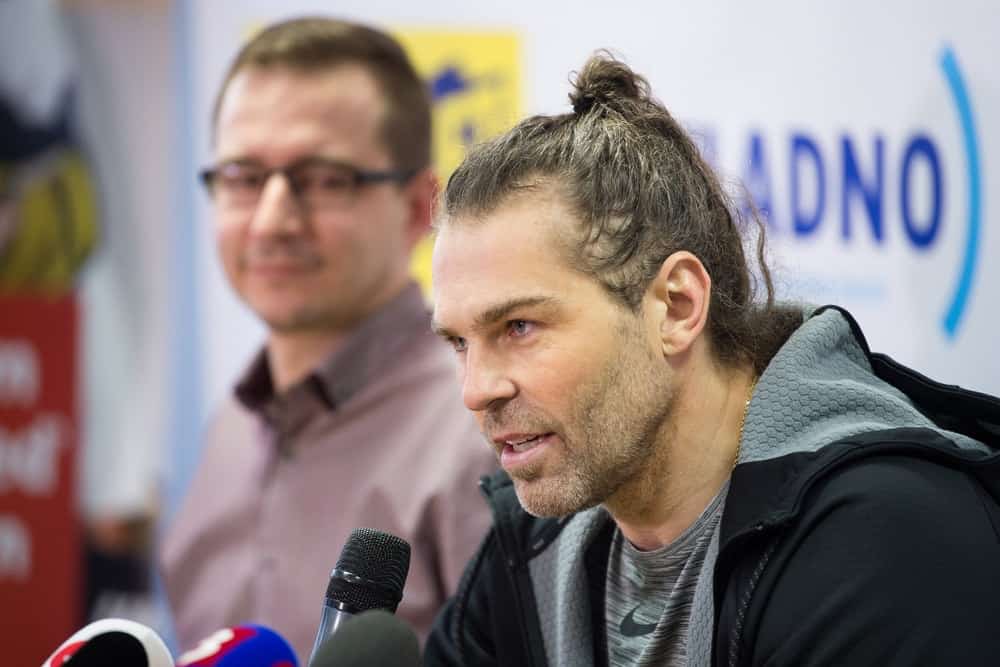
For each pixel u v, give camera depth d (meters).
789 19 5.85
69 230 5.79
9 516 5.79
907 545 2.29
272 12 5.71
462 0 5.73
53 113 5.77
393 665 2.00
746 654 2.43
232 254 4.73
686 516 2.67
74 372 5.79
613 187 2.51
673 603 2.68
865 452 2.43
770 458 2.51
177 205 5.75
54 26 5.76
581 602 2.89
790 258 5.79
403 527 4.29
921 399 2.74
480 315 2.46
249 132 4.64
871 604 2.26
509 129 2.63
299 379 4.66
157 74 5.76
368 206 4.65
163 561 4.82
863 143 5.89
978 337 5.97
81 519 5.79
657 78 5.80
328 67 4.67
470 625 3.18
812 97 5.87
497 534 3.03
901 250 5.91
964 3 5.96
